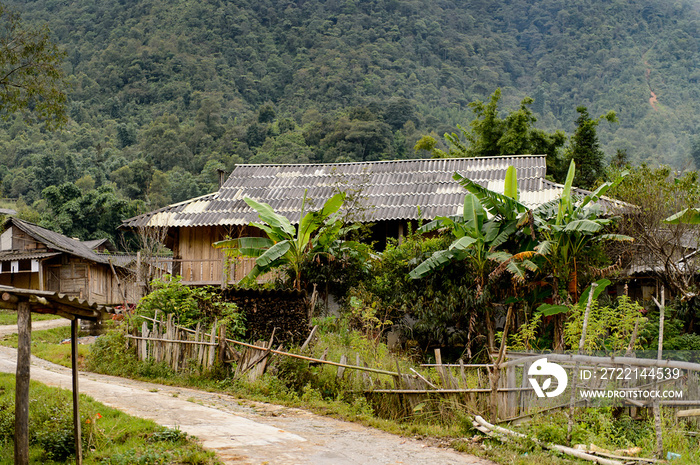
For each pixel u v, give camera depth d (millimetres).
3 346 18562
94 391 11359
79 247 33406
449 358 16672
